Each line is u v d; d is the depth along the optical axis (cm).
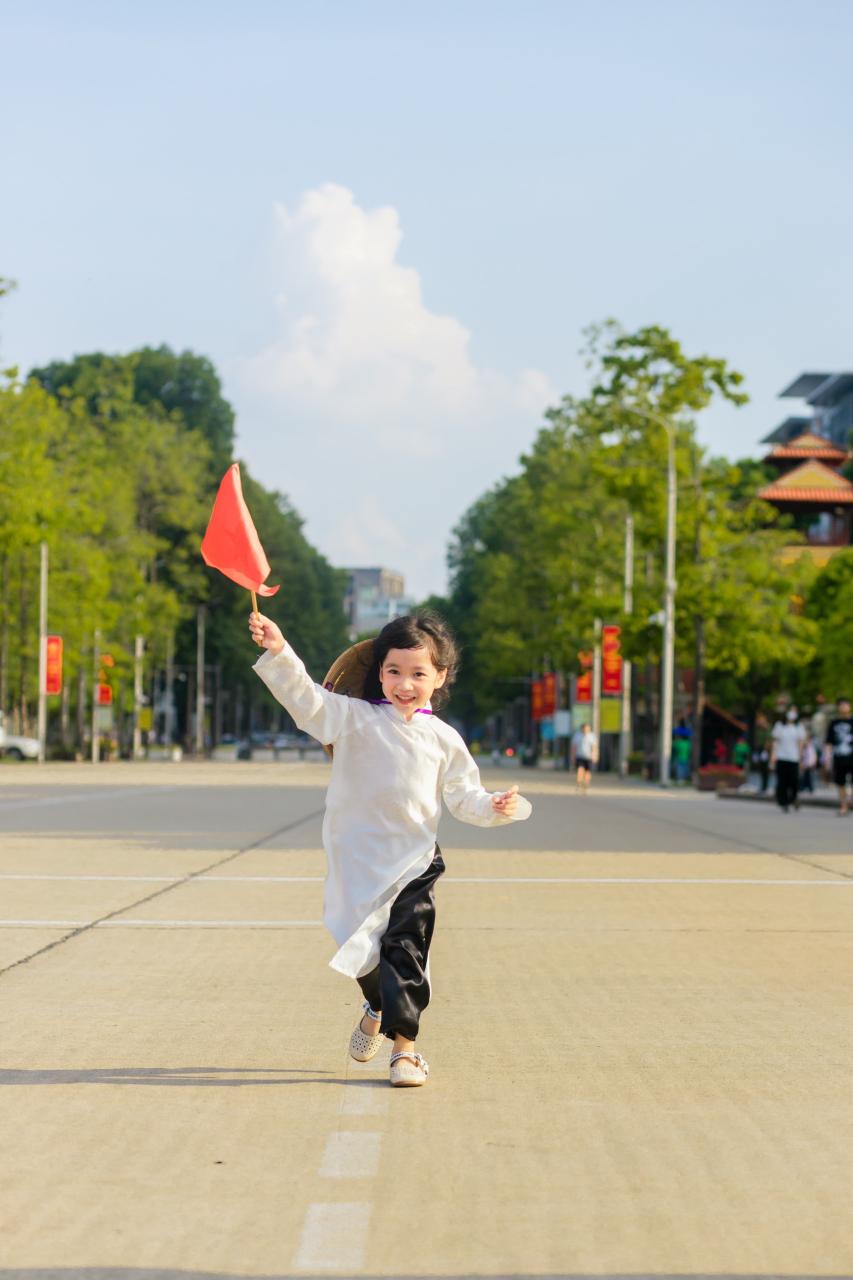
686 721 8556
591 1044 1035
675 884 2166
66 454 10438
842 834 3403
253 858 2489
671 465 7494
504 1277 584
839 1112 851
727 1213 665
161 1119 826
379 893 879
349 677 923
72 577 10394
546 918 1741
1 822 3438
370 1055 927
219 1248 616
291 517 18150
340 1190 695
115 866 2331
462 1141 782
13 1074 931
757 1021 1125
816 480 14250
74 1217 655
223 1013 1134
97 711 11369
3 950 1438
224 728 19912
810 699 12069
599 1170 731
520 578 12362
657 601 7862
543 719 13725
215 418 15362
